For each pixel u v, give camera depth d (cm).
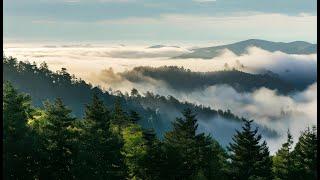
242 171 5894
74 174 4403
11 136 4112
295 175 6519
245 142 5912
